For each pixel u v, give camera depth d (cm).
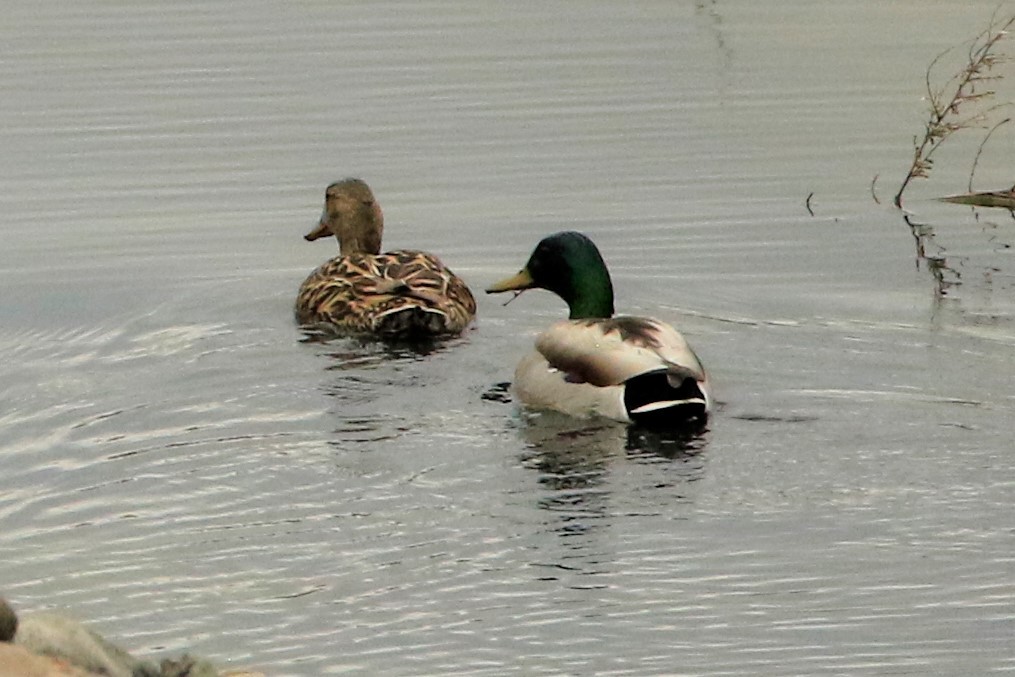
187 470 1404
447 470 1397
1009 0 2611
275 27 2609
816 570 1210
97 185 2144
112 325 1766
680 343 1517
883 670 1077
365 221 1978
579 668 1085
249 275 1920
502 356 1677
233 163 2202
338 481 1374
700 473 1373
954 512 1293
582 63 2462
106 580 1223
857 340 1666
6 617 834
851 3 2645
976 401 1503
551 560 1235
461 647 1116
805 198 2073
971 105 2306
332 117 2316
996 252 1916
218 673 898
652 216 2028
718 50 2494
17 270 1916
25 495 1362
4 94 2389
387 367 1644
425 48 2525
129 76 2442
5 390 1582
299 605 1179
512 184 2128
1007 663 1084
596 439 1454
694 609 1160
